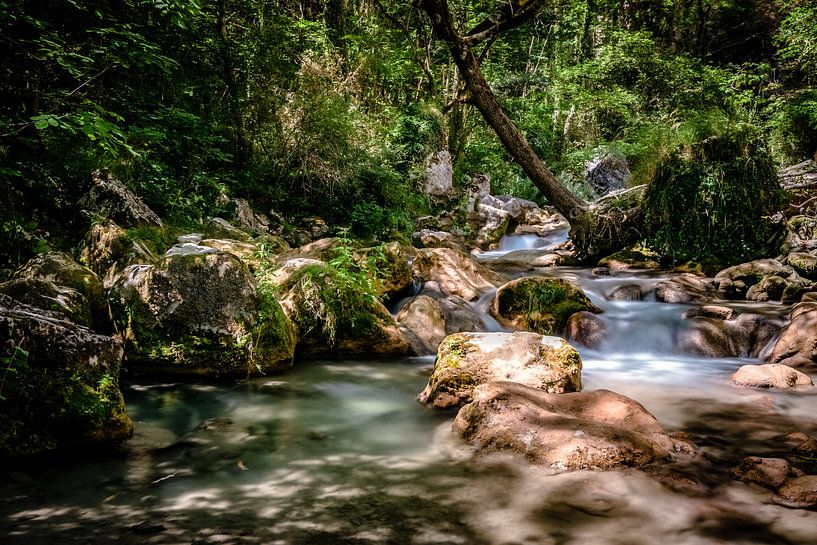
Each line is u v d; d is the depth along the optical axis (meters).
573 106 20.31
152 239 6.26
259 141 10.84
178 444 3.56
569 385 4.39
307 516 2.67
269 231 9.55
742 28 23.80
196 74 10.36
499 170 16.78
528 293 6.98
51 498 2.79
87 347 3.52
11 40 5.59
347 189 11.09
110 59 6.78
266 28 10.92
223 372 4.88
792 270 7.66
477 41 9.48
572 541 2.47
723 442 3.68
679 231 9.29
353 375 5.26
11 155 6.20
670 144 9.96
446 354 4.60
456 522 2.62
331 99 10.98
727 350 6.24
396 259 7.18
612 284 8.12
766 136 12.55
